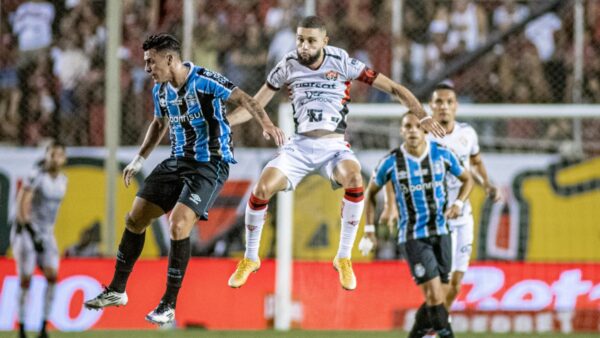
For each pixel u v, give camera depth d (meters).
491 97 41.59
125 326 36.16
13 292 36.25
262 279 36.66
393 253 37.50
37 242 33.94
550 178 37.44
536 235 37.06
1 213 38.41
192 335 34.31
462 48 42.09
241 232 38.03
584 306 35.91
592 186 37.38
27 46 41.97
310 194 37.03
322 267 36.47
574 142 38.38
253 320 36.38
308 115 23.89
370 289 36.25
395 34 41.69
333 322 36.12
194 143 22.53
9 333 35.03
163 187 22.67
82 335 34.41
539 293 36.00
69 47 41.84
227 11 41.44
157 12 39.94
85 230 38.03
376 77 23.73
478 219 36.97
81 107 41.16
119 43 37.28
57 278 35.75
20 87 41.56
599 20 41.31
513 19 42.72
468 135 30.45
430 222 28.12
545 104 41.25
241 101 21.95
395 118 36.81
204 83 22.05
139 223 22.89
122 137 40.19
